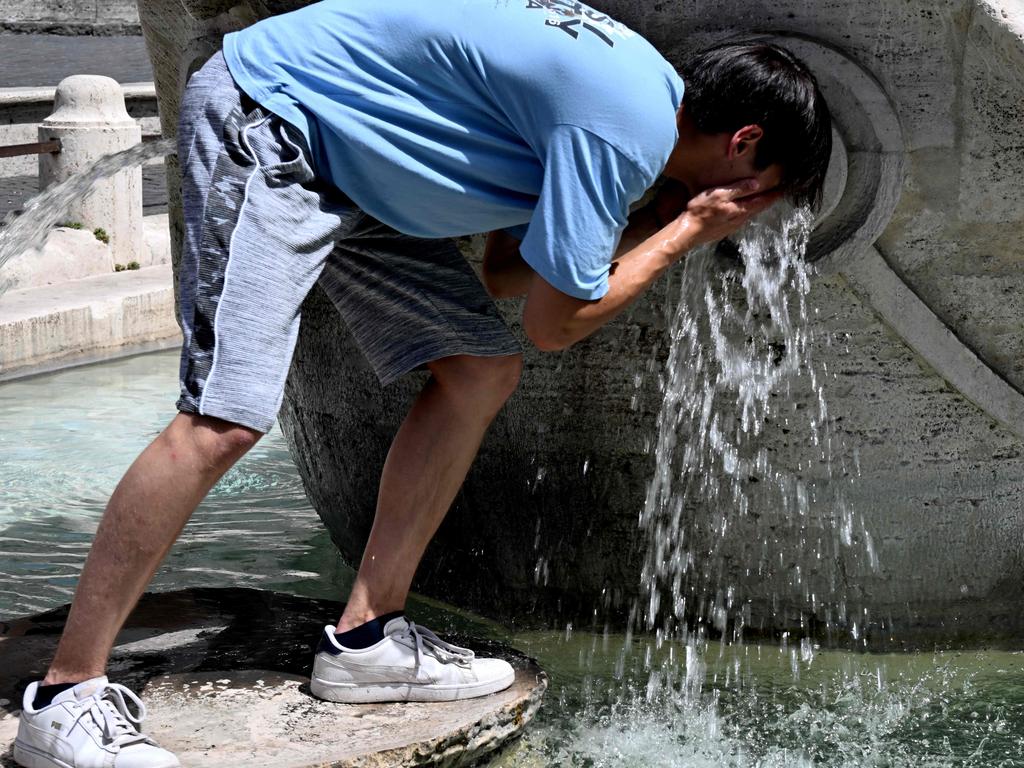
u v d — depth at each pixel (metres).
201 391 2.34
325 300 3.73
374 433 3.80
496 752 2.82
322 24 2.49
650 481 3.51
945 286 3.33
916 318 3.31
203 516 4.83
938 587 3.54
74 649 2.40
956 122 3.16
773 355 3.35
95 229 8.69
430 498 2.77
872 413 3.39
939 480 3.46
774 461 3.43
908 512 3.47
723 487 3.47
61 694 2.40
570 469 3.56
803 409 3.39
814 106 2.51
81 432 5.98
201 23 3.53
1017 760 2.92
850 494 3.45
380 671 2.76
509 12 2.39
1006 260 3.31
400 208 2.54
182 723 2.67
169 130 4.14
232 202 2.38
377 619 2.77
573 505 3.59
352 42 2.46
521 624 3.71
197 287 2.37
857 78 3.10
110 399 6.68
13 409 6.42
